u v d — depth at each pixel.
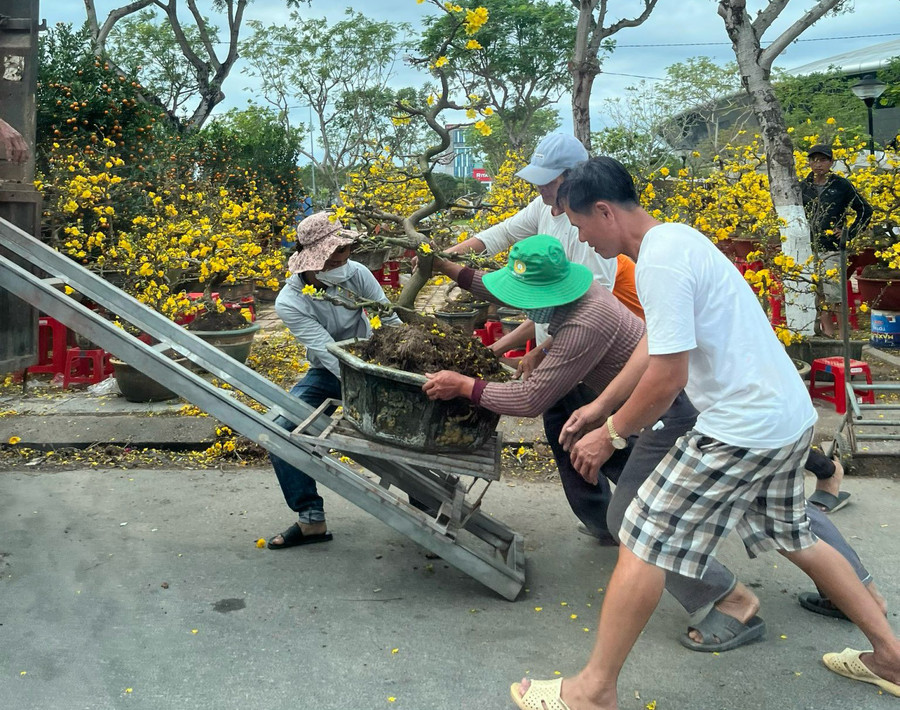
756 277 5.50
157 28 27.56
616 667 2.41
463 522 3.39
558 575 3.55
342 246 3.49
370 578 3.50
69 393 6.28
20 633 3.00
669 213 7.77
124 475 4.72
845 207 7.34
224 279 7.45
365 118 23.89
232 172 15.75
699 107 22.84
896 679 2.62
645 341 2.74
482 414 3.12
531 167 3.30
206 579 3.46
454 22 3.10
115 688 2.67
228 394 3.42
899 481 4.57
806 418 2.44
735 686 2.70
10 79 4.25
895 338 7.56
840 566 2.64
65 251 7.90
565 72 26.73
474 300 7.86
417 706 2.60
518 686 2.55
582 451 2.56
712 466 2.34
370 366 2.99
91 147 10.51
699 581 2.88
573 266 3.05
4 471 4.76
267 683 2.72
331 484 3.33
